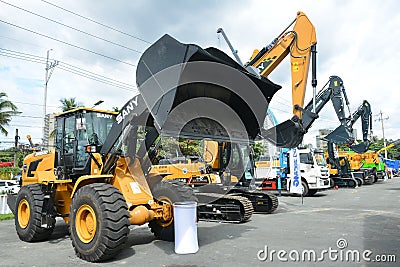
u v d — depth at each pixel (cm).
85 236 550
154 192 670
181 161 934
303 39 966
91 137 682
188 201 635
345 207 1178
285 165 1680
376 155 2734
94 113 701
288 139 785
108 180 607
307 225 820
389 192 1769
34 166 791
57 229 844
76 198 559
